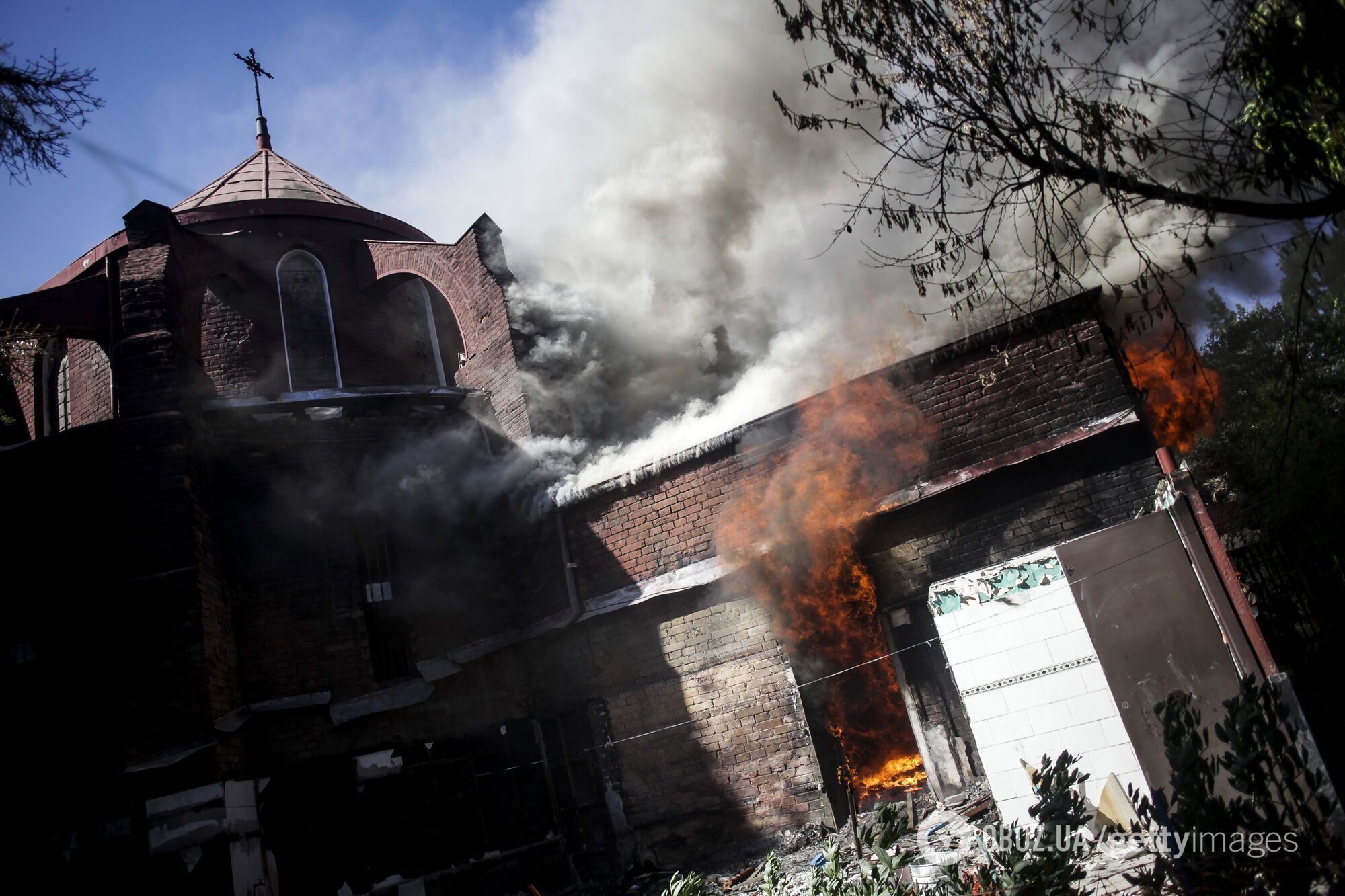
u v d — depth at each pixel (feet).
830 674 37.47
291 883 35.83
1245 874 16.05
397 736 40.27
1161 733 25.09
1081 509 34.63
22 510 38.65
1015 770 26.48
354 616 41.78
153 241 42.57
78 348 47.47
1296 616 39.11
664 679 39.75
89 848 33.60
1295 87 16.20
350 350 51.83
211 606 37.68
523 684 44.16
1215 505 46.09
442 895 38.11
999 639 27.27
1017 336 36.78
